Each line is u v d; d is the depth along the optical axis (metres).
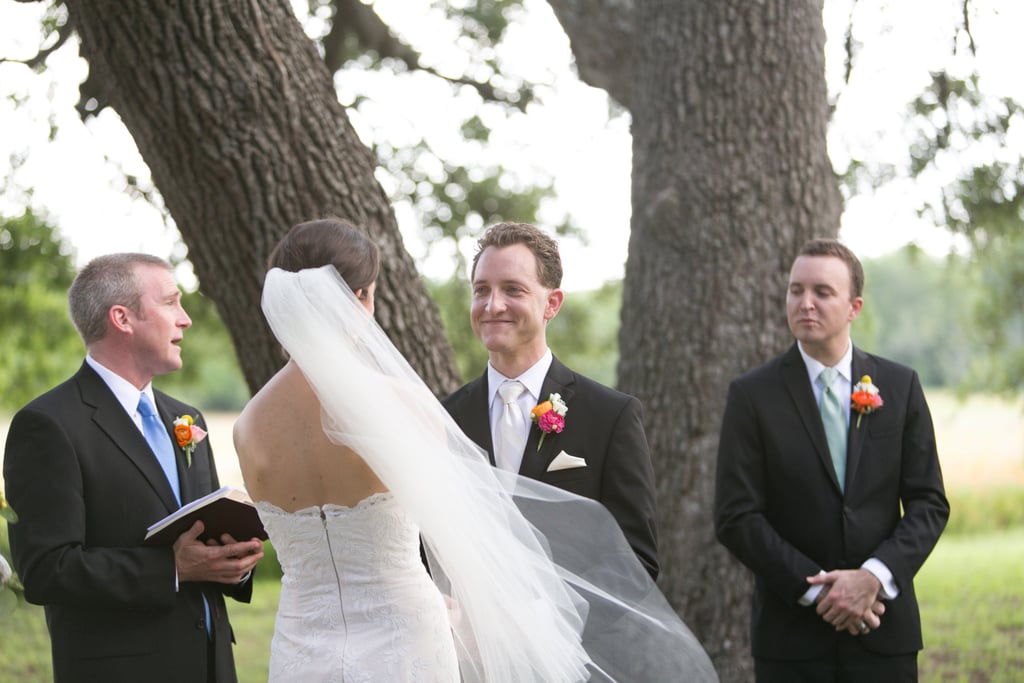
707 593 5.23
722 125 5.35
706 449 5.28
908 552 3.61
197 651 3.19
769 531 3.74
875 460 3.77
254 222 4.52
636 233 5.62
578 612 2.84
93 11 4.14
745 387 3.95
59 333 11.21
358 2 7.88
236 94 4.34
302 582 2.60
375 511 2.54
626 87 6.62
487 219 10.27
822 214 5.46
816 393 3.92
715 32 5.39
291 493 2.59
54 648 3.16
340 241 2.65
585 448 3.16
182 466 3.39
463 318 10.56
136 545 3.16
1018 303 10.55
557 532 2.89
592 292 12.07
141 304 3.28
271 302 2.54
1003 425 21.95
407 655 2.54
